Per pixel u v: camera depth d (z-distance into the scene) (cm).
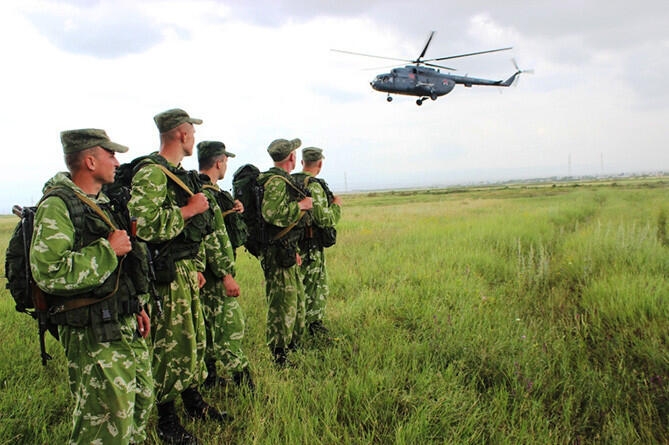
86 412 200
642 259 646
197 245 280
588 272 618
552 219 1490
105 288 197
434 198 5253
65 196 193
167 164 265
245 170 393
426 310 466
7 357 351
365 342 377
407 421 266
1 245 1109
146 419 229
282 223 353
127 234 213
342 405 286
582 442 249
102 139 210
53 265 180
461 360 338
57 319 196
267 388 307
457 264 724
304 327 392
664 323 399
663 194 3164
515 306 495
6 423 257
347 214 2253
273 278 365
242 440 248
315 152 426
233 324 328
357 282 611
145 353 231
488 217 1567
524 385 303
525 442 243
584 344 375
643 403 286
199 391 306
